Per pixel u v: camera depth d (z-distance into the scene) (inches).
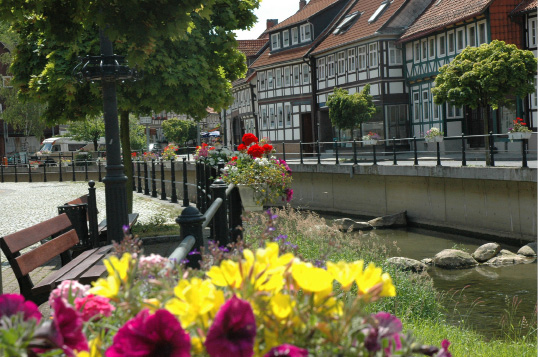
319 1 2124.8
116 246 88.7
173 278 70.7
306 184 1327.5
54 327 54.7
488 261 652.1
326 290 61.3
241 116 2529.5
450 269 625.9
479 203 887.1
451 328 335.3
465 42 1334.9
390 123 1578.5
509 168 786.8
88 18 206.2
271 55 2143.2
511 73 868.0
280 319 59.7
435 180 980.6
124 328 57.1
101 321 70.0
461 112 1371.8
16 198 946.1
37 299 218.5
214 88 542.0
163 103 513.3
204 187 509.4
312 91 1921.8
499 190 845.2
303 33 1980.8
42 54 509.0
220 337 55.2
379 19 1633.9
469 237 882.8
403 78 1581.0
